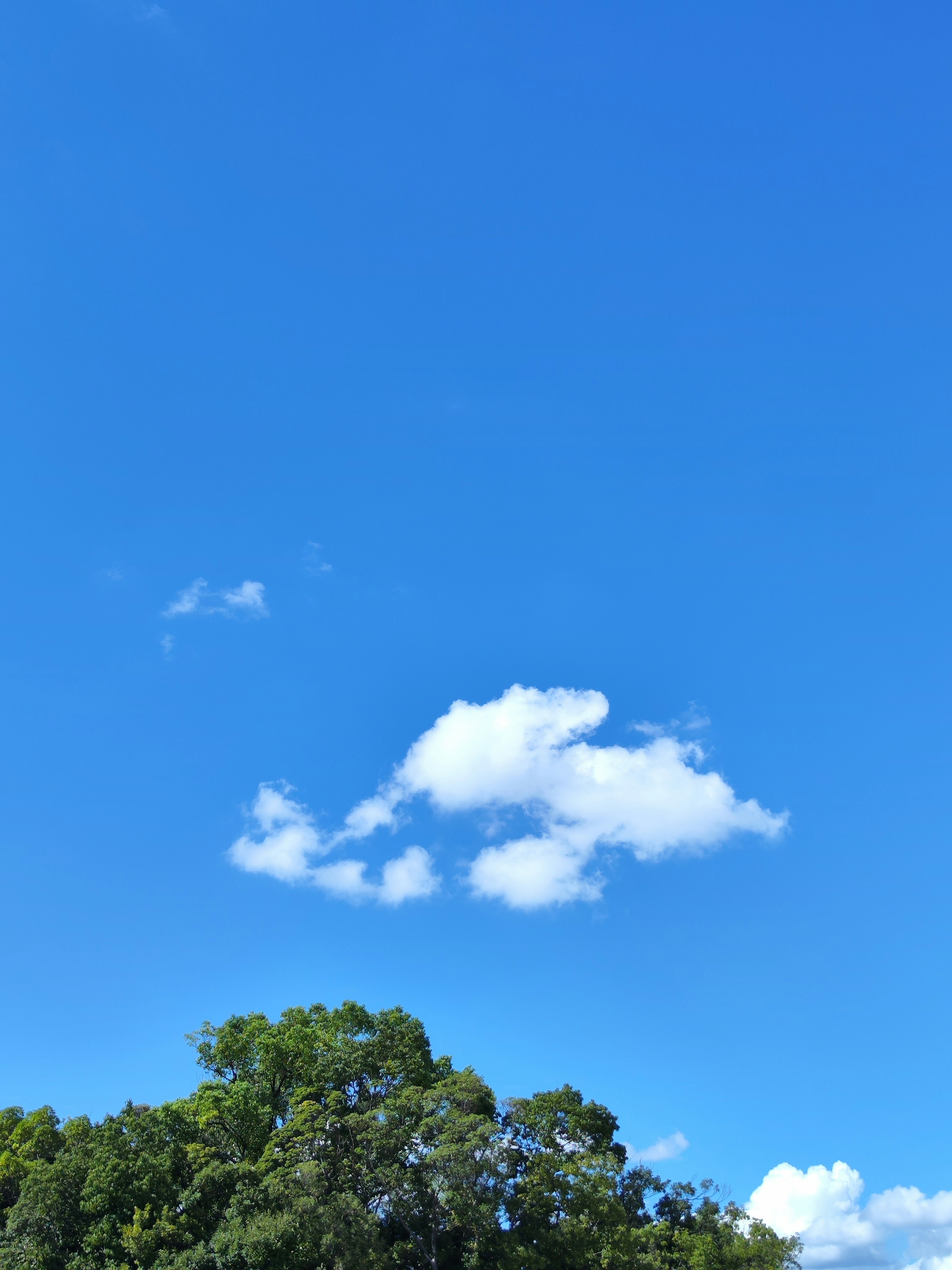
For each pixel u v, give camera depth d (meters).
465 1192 43.44
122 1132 52.00
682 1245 54.06
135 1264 44.91
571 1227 45.69
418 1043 55.81
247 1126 52.53
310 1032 57.25
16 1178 55.56
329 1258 42.59
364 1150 46.34
